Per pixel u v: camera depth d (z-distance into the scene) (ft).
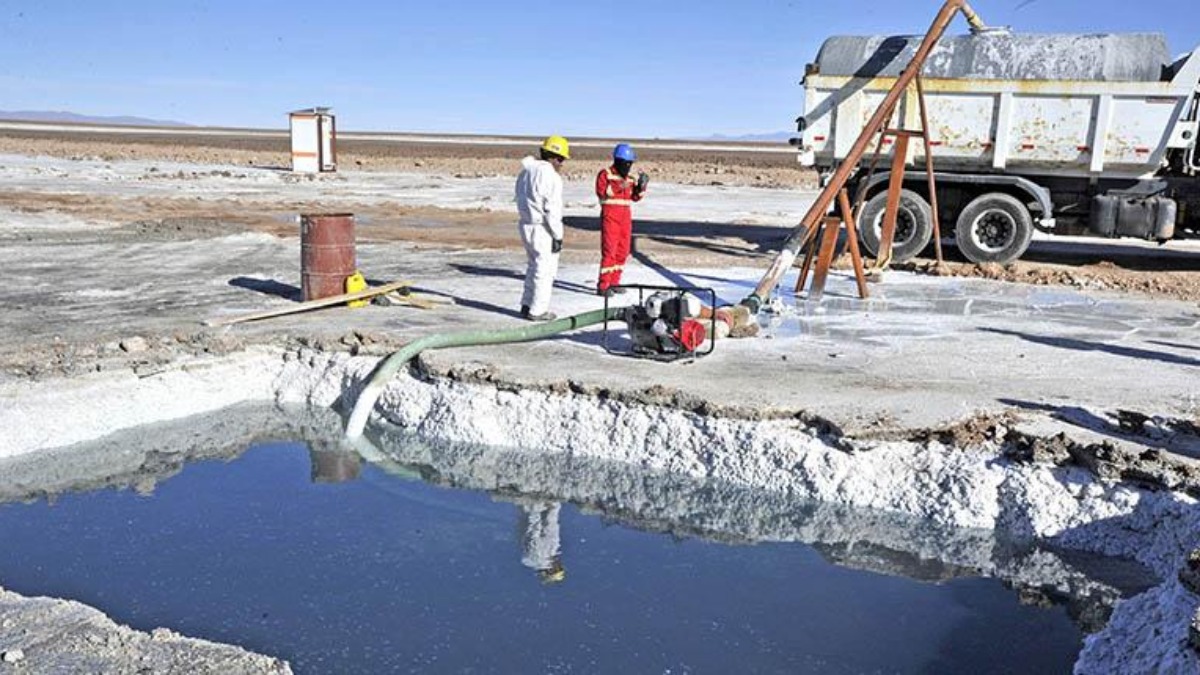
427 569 18.54
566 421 24.14
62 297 34.96
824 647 16.01
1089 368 27.17
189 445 24.77
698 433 22.97
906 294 39.91
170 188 89.40
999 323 33.83
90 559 18.54
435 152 213.66
